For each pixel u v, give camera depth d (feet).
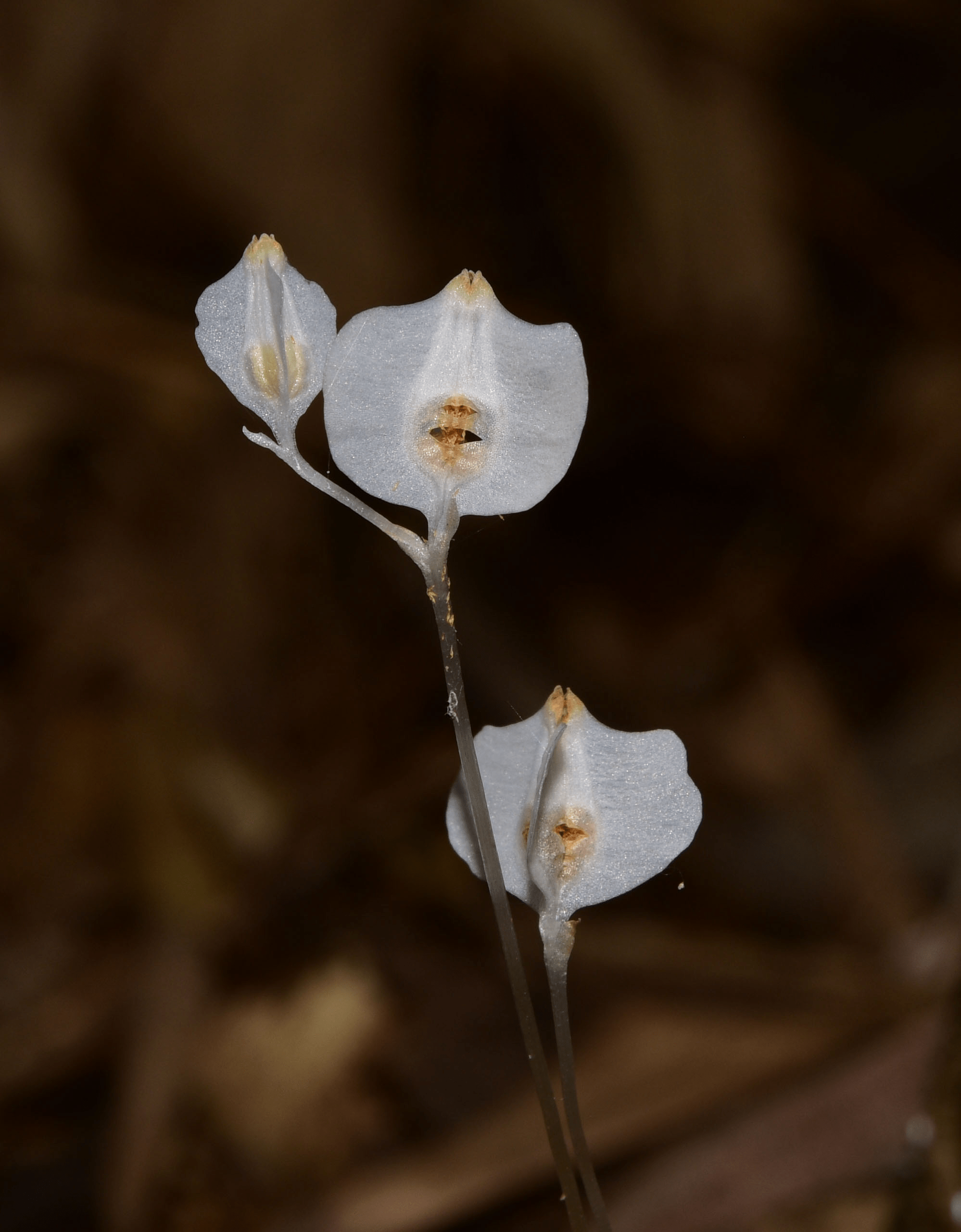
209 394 2.03
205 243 2.25
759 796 1.69
